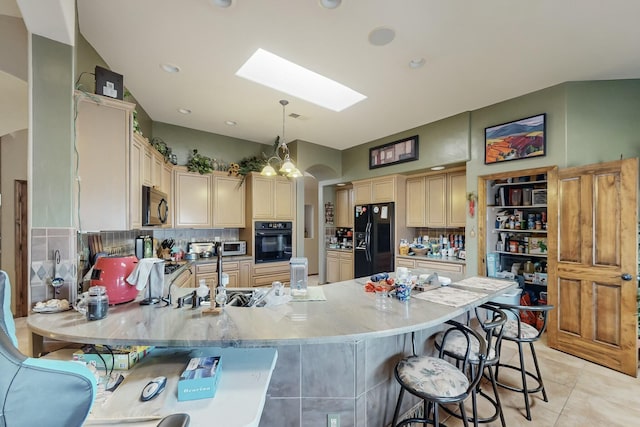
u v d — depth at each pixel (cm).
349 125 410
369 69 258
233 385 109
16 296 380
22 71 175
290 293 196
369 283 212
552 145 293
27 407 59
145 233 371
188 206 402
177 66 253
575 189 272
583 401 204
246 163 464
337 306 168
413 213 471
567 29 203
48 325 134
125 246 303
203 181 418
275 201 467
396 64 250
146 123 362
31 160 166
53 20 156
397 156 447
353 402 151
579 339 267
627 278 236
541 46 224
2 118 274
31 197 166
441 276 262
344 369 150
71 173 176
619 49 228
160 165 328
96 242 234
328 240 613
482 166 350
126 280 165
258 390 106
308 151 495
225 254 435
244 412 94
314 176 588
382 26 201
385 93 307
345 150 541
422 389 132
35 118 167
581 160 279
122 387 108
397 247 463
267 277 452
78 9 183
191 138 424
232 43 221
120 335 122
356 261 519
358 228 516
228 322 139
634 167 234
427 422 153
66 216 173
